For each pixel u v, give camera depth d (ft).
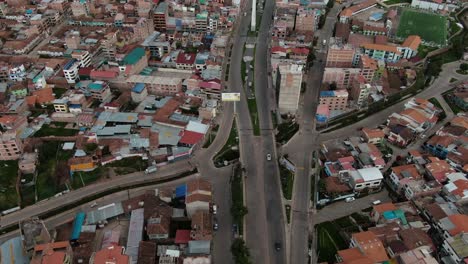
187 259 505.66
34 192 636.48
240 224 576.20
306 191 634.43
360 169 639.76
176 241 542.98
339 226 574.97
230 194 633.20
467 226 532.73
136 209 590.14
